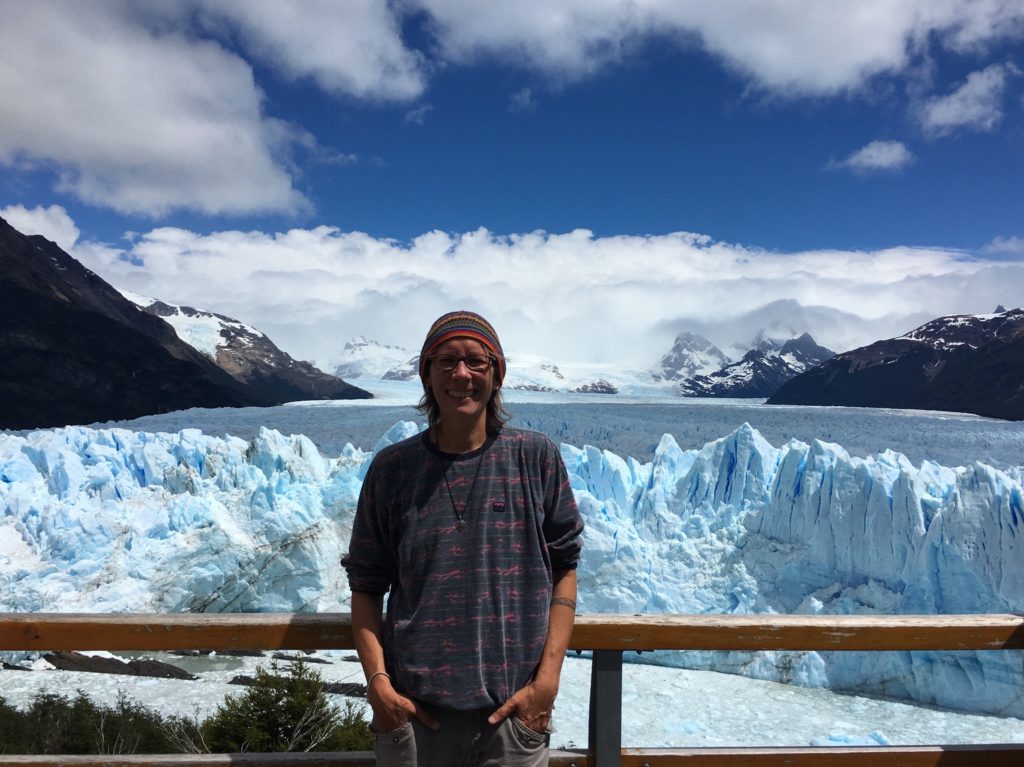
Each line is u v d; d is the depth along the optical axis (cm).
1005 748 260
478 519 221
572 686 1241
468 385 224
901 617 250
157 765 247
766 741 1064
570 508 231
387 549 232
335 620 240
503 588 219
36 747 840
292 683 713
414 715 216
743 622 243
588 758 249
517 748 215
